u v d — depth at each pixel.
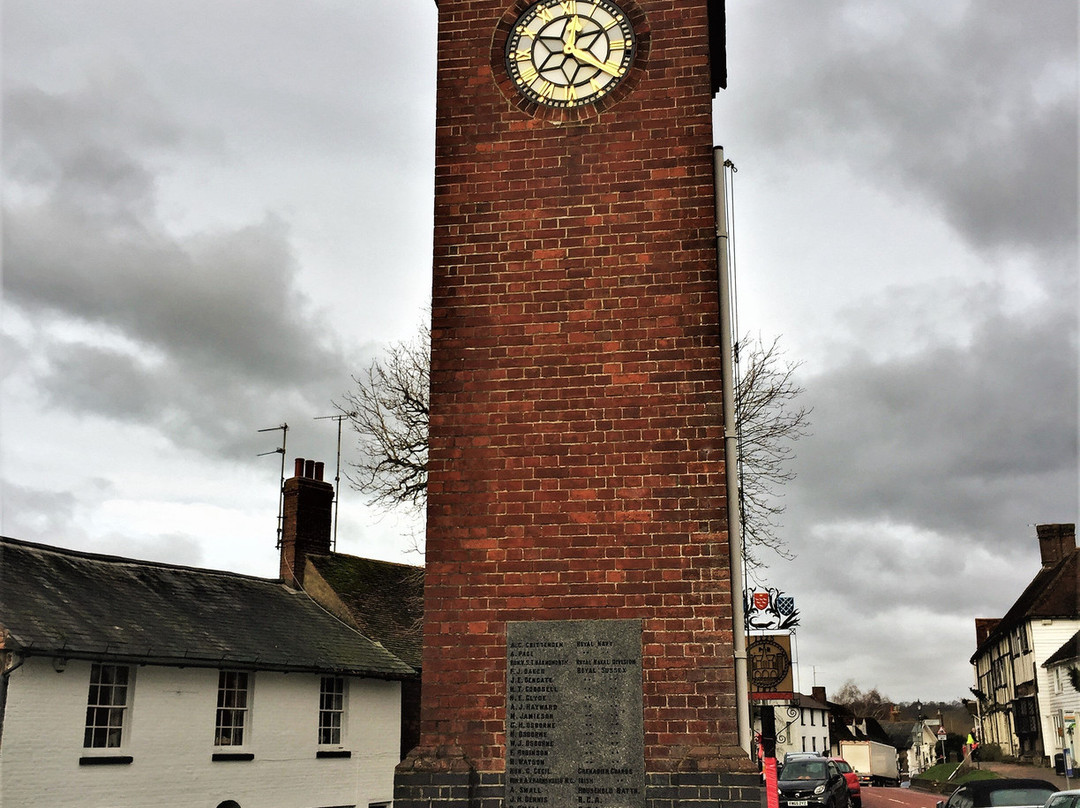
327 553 29.72
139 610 21.50
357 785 24.42
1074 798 14.62
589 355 10.98
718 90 15.41
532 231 11.38
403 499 26.11
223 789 21.03
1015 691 54.22
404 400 26.58
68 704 18.34
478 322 11.22
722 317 11.18
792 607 12.47
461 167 11.68
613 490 10.62
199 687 21.00
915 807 33.53
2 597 18.72
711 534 10.38
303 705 23.42
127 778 19.12
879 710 148.62
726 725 9.93
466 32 12.12
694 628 10.19
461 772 10.04
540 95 11.79
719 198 11.33
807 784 25.23
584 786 9.95
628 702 10.09
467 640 10.45
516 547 10.60
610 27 11.89
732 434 10.84
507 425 10.91
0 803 16.97
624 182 11.40
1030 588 55.47
